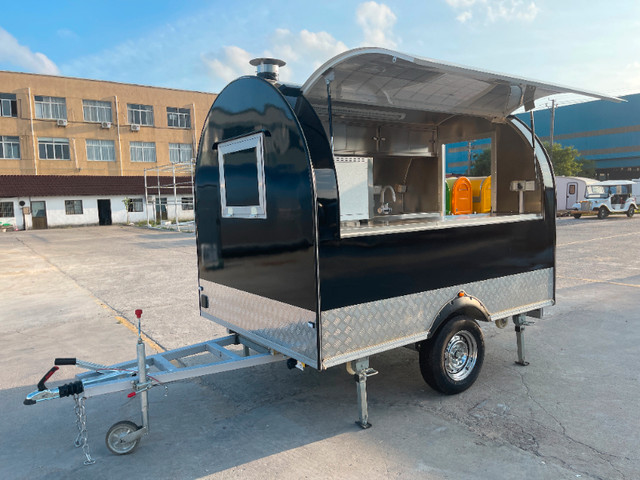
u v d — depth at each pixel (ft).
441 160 20.22
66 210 104.12
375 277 11.41
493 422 12.12
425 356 13.19
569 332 19.54
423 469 10.12
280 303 11.65
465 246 13.37
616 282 29.25
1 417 13.38
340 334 10.90
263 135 11.73
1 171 101.24
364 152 18.84
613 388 14.06
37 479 10.33
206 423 12.62
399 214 19.81
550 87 13.75
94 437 12.13
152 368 14.84
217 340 14.40
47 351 19.02
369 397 13.85
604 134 183.83
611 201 85.71
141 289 31.37
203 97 127.03
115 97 113.39
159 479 10.14
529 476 9.75
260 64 12.37
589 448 10.78
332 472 10.13
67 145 108.27
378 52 10.46
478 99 15.14
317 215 10.32
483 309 13.87
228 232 13.53
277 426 12.31
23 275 38.63
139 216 113.29
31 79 103.35
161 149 121.29
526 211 16.43
